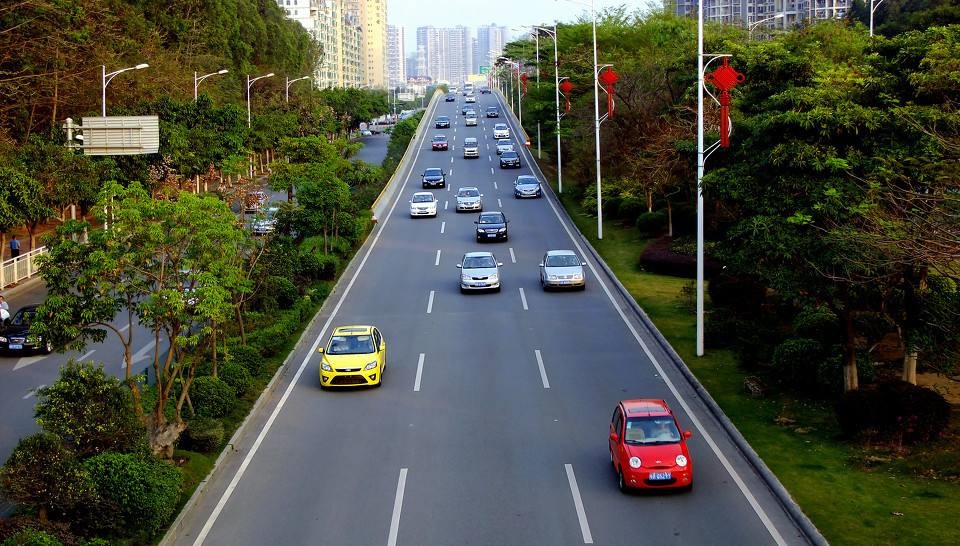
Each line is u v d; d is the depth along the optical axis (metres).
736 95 37.16
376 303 33.94
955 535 14.26
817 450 18.41
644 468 16.17
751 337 25.08
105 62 52.78
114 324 33.06
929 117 19.69
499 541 14.77
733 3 141.50
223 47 81.50
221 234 18.52
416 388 23.80
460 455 18.91
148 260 18.34
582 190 55.91
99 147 40.81
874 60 23.91
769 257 20.33
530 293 34.72
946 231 15.98
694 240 38.44
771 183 21.02
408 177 68.50
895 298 21.03
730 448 18.86
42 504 14.38
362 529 15.47
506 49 122.44
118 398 16.89
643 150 43.38
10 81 48.38
